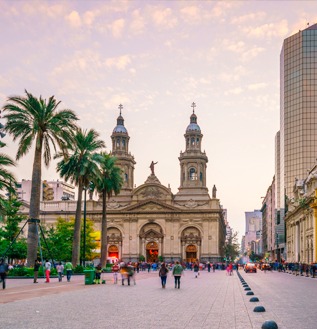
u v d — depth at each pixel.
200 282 51.34
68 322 16.77
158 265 125.44
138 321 17.20
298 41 161.50
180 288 39.16
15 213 90.31
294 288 39.22
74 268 60.41
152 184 143.62
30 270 51.53
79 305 23.06
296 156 155.75
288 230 126.50
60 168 63.16
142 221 141.62
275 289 37.81
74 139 54.03
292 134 158.12
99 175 63.28
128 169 151.12
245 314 19.75
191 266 123.38
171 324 16.50
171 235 139.75
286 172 157.00
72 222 95.00
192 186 145.12
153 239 140.75
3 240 89.00
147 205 141.88
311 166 153.38
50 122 51.28
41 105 51.75
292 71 161.75
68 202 145.88
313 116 156.12
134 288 38.50
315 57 159.00
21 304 23.38
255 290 36.44
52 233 94.19
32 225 51.69
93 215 143.38
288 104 160.75
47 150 53.00
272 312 20.61
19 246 88.50
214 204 139.88
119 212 142.50
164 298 28.03
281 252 159.25
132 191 145.25
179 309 21.61
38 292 31.80
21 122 50.94
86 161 61.59
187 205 141.75
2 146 51.81
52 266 55.06
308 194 89.81
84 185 63.97
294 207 112.19
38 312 19.89
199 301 26.08
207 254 137.38
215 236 137.88
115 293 32.00
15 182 52.66
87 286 40.09
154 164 146.12
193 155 146.62
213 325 16.34
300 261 102.00
